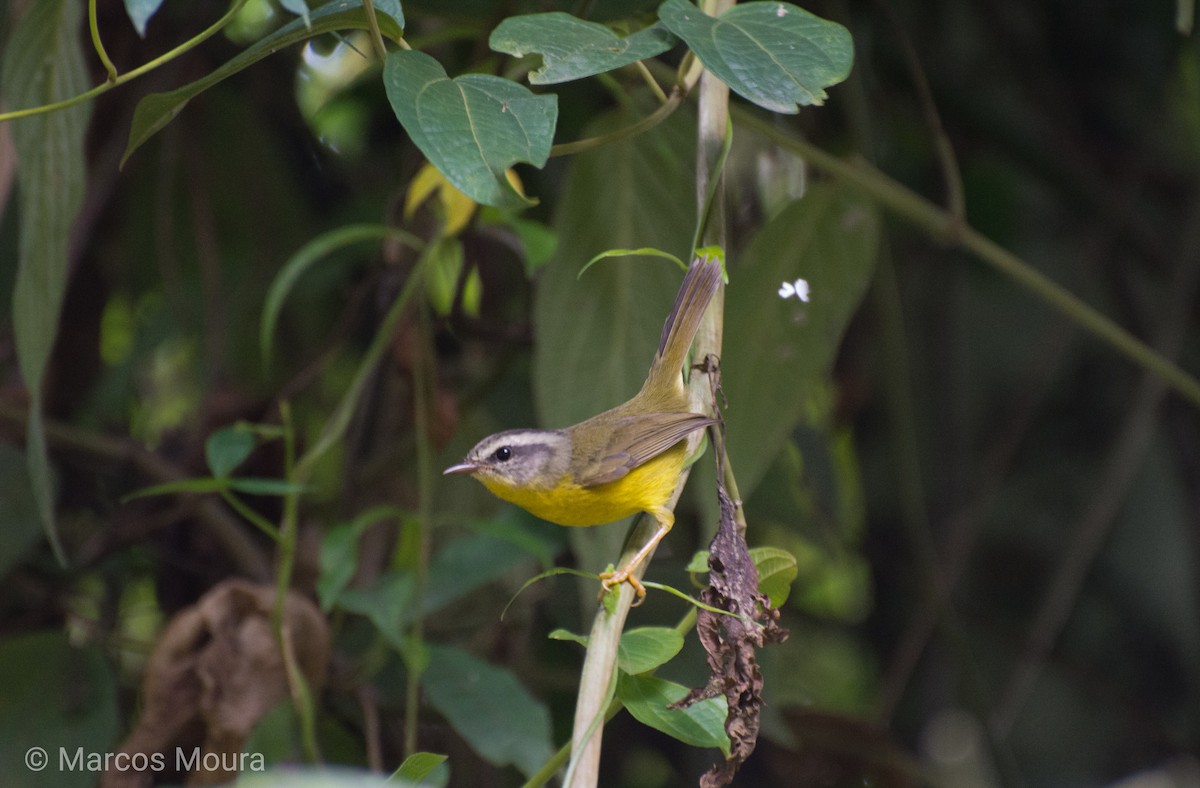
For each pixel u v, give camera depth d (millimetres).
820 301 7934
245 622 7566
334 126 11742
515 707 7512
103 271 10570
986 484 11094
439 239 8273
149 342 10734
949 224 8242
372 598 7727
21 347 6797
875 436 12195
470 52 9820
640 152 7582
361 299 9352
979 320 12492
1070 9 12172
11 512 8383
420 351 8445
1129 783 10914
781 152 10000
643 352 7516
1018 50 12156
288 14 9602
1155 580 11875
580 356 7543
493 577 8109
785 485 10312
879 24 11195
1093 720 11570
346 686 8383
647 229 7574
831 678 12695
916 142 11625
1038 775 11391
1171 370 8297
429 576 8141
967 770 10836
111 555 9617
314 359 9828
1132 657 11773
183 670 7430
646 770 11359
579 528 7754
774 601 5227
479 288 10312
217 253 10688
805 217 7953
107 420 10508
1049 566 11836
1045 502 12016
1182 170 12594
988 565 11906
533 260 7910
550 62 4676
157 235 10953
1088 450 12141
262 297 11008
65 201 6805
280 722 7191
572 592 9773
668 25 4746
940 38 11586
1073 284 12430
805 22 4824
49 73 6684
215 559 9695
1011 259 8367
